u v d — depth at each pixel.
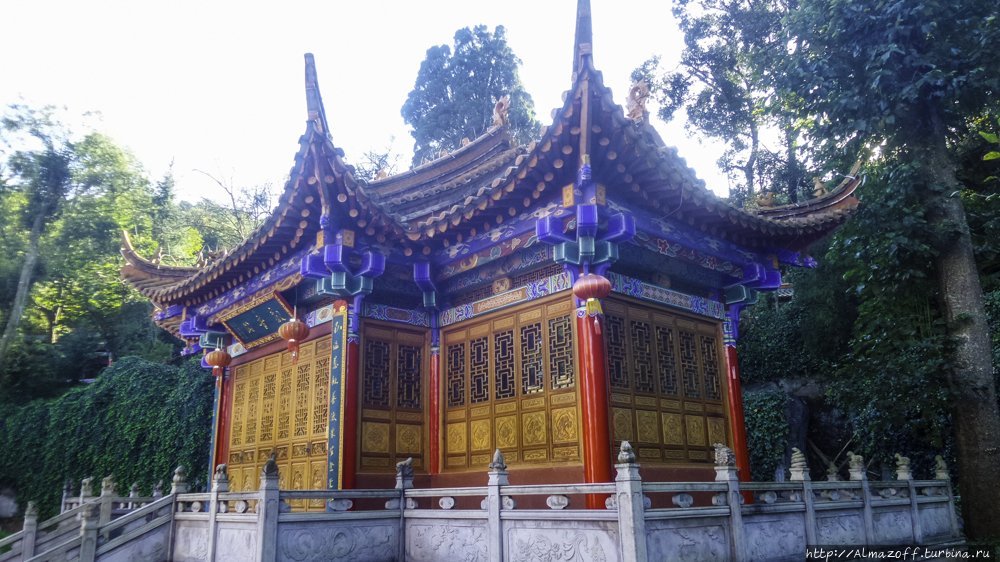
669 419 14.09
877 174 14.55
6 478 31.78
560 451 12.62
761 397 23.09
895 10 12.85
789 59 14.86
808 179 31.27
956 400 13.28
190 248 49.34
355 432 13.87
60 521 16.42
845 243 15.16
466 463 14.36
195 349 22.08
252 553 10.73
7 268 36.53
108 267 39.56
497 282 14.65
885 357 14.58
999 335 17.47
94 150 39.34
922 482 14.99
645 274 14.69
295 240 14.73
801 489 11.66
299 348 16.39
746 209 16.06
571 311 13.00
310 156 12.95
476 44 47.34
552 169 11.79
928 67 13.27
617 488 8.88
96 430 29.55
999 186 17.52
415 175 19.28
